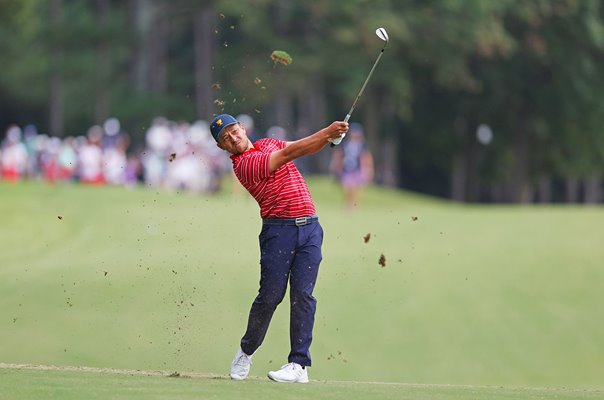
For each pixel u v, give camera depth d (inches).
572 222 3137.3
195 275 2513.5
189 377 1241.4
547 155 7199.8
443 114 7160.4
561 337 2235.5
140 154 5959.6
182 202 3713.1
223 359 2012.8
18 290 2416.3
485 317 2327.8
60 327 2170.3
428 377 2052.2
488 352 2176.4
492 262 2645.2
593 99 6811.0
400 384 1268.5
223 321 2209.6
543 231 2992.1
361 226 3186.5
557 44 6761.8
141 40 6978.4
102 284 2453.2
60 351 2039.9
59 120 7755.9
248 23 6402.6
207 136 4557.1
